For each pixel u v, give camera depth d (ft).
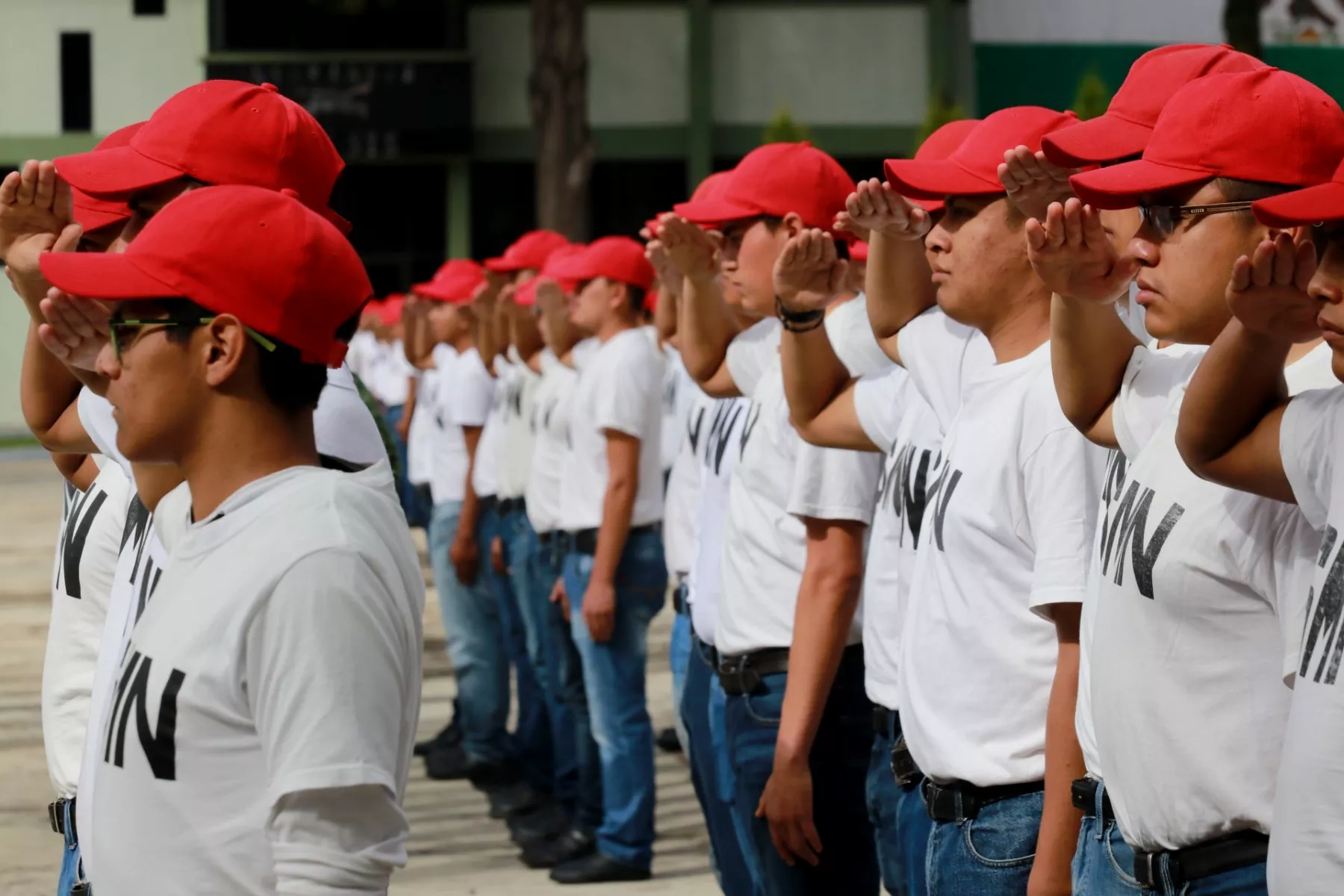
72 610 13.10
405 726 8.51
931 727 11.79
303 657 7.97
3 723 32.86
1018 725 11.43
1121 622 9.48
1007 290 11.71
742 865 16.97
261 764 8.07
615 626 22.95
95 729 10.60
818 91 113.60
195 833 8.07
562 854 23.95
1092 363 10.34
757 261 16.30
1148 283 9.29
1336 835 7.69
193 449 8.61
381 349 67.31
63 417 13.43
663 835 25.55
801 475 14.42
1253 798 8.93
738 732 15.74
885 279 13.89
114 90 113.50
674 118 112.68
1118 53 103.91
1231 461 8.58
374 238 113.70
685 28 112.16
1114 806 9.66
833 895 15.02
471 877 23.50
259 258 8.43
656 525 23.18
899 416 13.64
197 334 8.41
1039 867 10.86
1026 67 104.63
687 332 18.10
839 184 16.35
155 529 9.91
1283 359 8.38
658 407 23.11
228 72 111.04
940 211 13.66
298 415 8.73
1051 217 9.84
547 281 25.38
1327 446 8.07
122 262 8.39
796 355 14.30
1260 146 8.91
